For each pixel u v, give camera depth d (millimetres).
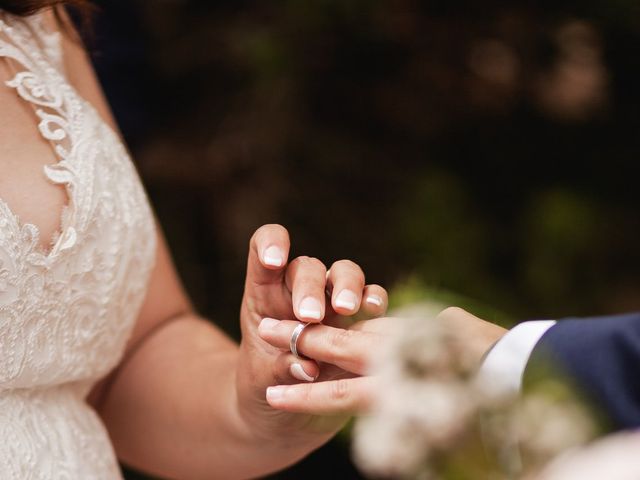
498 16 2143
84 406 1026
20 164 939
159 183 2041
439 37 2125
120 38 1983
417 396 582
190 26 2055
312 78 2045
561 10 2150
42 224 934
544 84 2207
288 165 2037
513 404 579
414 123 2133
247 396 960
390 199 2059
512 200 2170
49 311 932
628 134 2301
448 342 604
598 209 2168
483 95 2172
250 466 1033
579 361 688
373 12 2014
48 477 943
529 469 545
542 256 2047
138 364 1094
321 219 2021
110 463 1023
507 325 756
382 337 843
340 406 830
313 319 862
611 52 2213
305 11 1982
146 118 2053
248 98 2043
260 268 906
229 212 2021
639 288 2102
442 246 1976
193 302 2002
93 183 960
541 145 2217
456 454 570
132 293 1007
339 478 1928
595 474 502
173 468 1076
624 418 654
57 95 983
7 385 923
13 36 990
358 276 884
